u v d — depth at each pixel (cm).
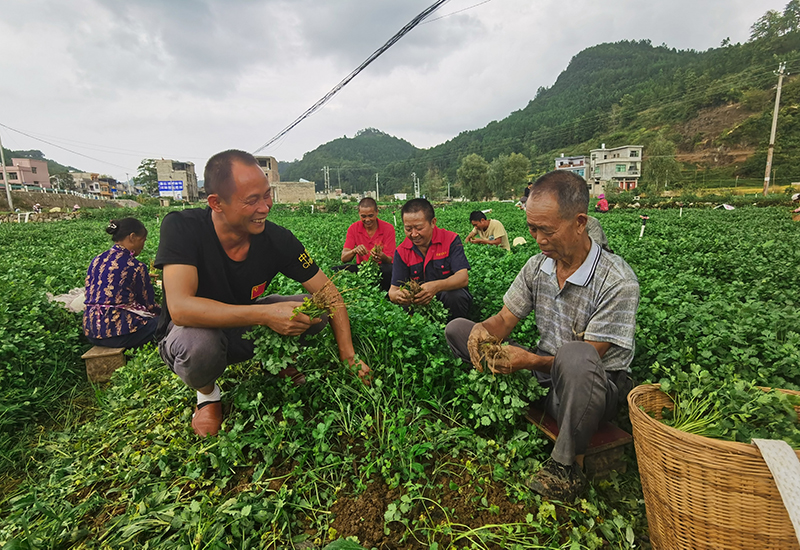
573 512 226
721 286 568
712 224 1677
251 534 212
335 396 291
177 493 234
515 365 249
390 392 309
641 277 640
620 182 8556
